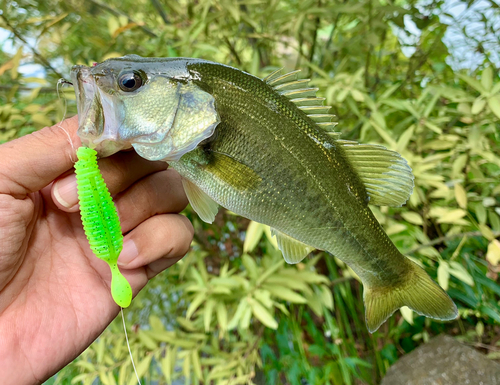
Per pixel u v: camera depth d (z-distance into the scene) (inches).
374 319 7.2
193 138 5.6
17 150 5.3
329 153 6.3
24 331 5.9
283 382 14.2
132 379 10.3
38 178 5.4
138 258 6.5
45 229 6.6
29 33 11.5
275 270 10.6
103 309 6.6
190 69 5.7
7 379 5.7
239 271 14.2
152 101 5.5
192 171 6.0
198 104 5.6
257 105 5.9
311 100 6.2
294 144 6.0
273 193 6.1
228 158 5.8
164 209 7.0
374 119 10.7
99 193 5.0
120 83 5.4
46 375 6.1
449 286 11.6
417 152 12.1
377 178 6.6
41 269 6.4
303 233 6.4
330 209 6.4
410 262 7.3
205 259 15.7
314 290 12.2
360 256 6.9
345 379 11.8
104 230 5.1
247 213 6.1
